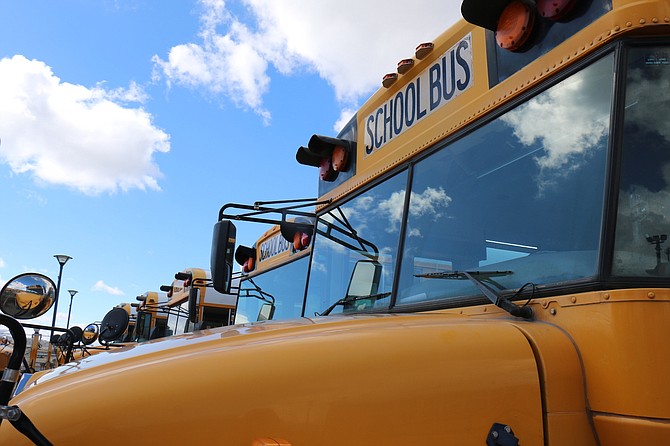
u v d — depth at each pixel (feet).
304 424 4.37
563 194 6.21
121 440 3.93
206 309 33.04
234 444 4.15
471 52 8.02
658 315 4.95
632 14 5.82
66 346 18.06
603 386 5.09
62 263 43.80
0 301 6.37
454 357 5.00
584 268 5.68
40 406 4.02
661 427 4.70
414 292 8.25
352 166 11.22
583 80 6.24
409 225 8.77
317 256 12.39
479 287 6.72
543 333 5.44
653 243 5.49
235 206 12.28
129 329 44.29
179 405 4.13
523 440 4.96
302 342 4.80
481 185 7.48
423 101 9.02
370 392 4.63
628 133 5.74
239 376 4.37
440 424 4.75
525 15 6.84
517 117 7.08
